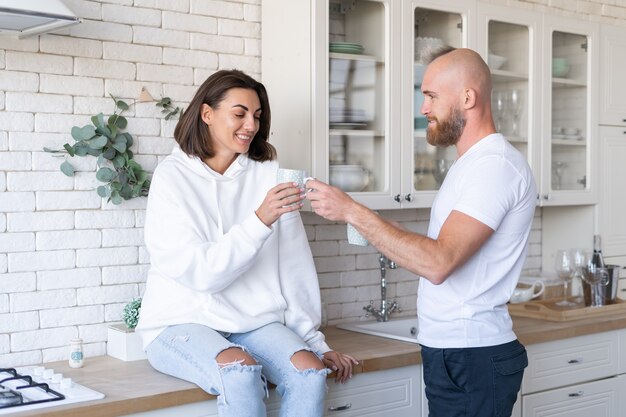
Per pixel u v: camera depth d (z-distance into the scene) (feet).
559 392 11.10
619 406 11.83
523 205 7.84
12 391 7.62
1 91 9.04
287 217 9.25
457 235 7.52
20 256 9.19
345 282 11.86
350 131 10.41
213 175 8.93
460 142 8.14
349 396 9.13
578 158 13.14
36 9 7.90
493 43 11.85
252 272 8.96
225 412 7.71
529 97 12.30
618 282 13.17
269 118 9.39
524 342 10.52
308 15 10.04
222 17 10.63
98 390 7.95
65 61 9.43
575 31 12.85
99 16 9.64
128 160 9.77
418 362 9.62
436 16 11.17
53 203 9.38
